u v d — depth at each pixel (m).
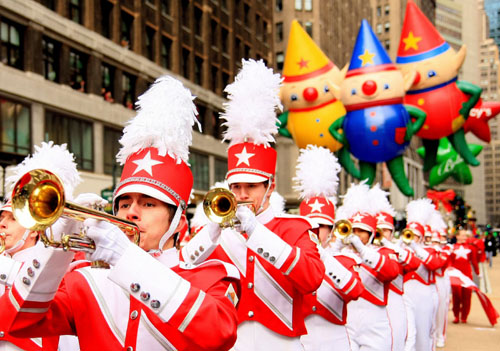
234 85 3.80
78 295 2.22
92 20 24.27
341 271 4.47
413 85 13.19
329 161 5.35
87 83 24.23
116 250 1.92
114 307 2.21
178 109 2.40
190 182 2.44
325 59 13.46
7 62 20.38
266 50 44.72
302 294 3.61
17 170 3.83
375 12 85.25
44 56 22.09
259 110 3.72
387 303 6.20
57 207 1.67
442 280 10.07
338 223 5.11
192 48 33.09
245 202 3.15
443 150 17.12
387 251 6.38
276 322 3.50
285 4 49.56
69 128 23.02
